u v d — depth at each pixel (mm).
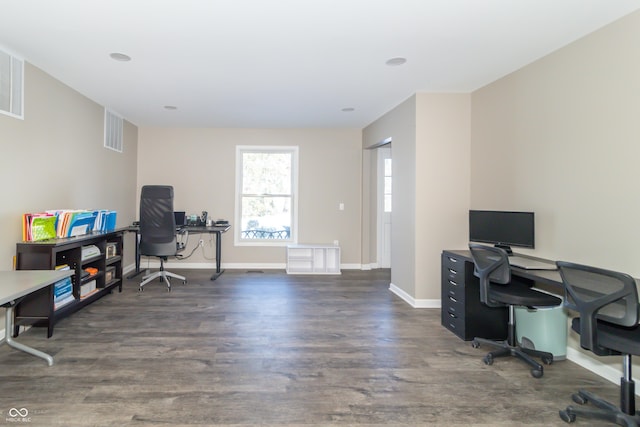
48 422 1818
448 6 2215
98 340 2883
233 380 2283
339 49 2850
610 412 1858
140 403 2004
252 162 6078
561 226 2742
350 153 6109
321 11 2279
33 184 3211
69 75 3451
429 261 3957
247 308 3812
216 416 1899
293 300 4148
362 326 3330
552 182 2832
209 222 5852
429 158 3938
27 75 3104
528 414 1967
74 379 2254
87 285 3672
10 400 2008
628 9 2205
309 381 2289
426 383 2289
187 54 2955
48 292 2912
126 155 5352
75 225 3473
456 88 3805
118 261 4352
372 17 2352
